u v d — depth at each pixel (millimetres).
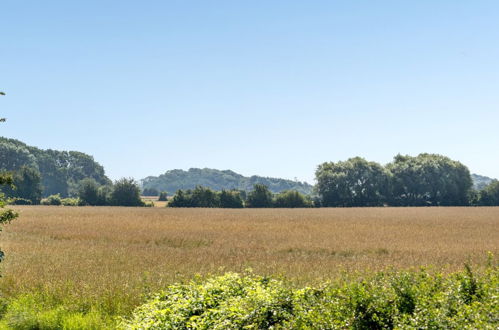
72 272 19938
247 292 10852
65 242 33688
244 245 33594
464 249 32531
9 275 18219
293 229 46719
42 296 15492
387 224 53594
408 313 8789
